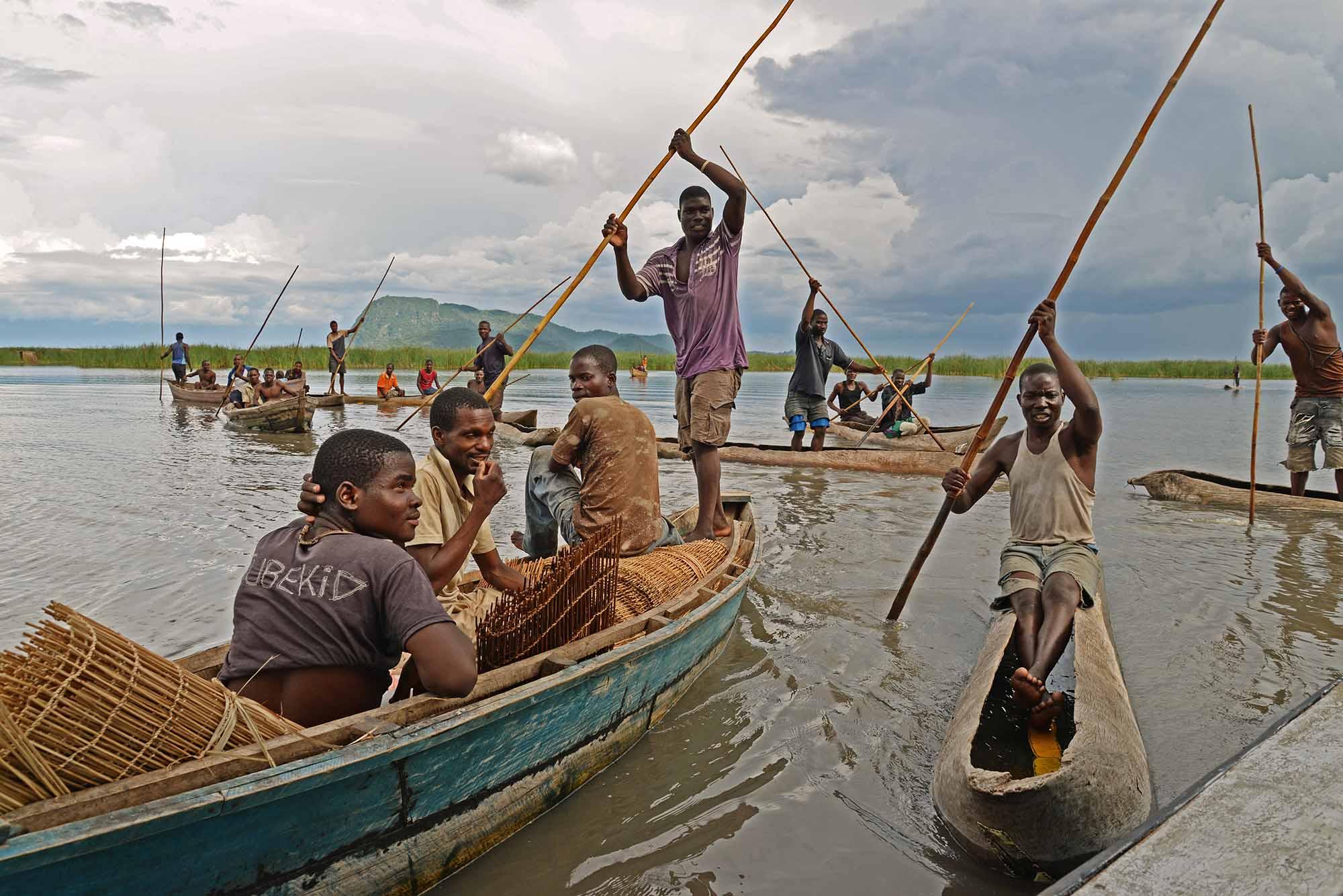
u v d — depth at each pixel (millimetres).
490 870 2740
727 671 4402
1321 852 1983
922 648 4734
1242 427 17734
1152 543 7105
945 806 2979
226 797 2004
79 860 1854
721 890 2666
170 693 2121
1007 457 4707
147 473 9891
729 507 6820
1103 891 1892
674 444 12453
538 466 5207
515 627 3232
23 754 1887
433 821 2578
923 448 12734
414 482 2756
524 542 5660
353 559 2537
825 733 3719
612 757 3439
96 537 6758
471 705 2604
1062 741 3443
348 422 16625
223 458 11312
